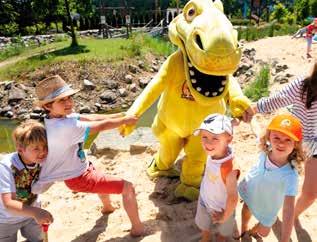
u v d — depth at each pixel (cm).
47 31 1456
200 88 167
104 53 798
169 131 190
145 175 221
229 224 143
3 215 141
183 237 162
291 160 134
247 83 640
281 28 1141
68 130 144
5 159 138
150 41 918
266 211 142
